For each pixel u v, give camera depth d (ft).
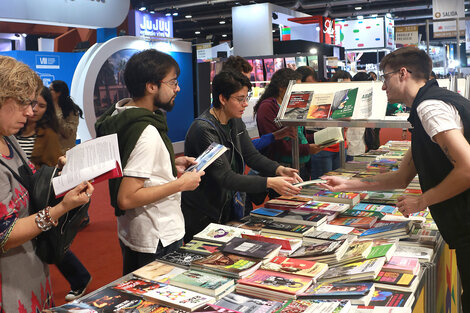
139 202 6.11
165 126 6.61
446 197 5.74
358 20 56.59
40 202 5.14
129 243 6.67
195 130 7.89
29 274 5.12
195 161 6.93
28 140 10.96
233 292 5.31
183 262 5.97
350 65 51.96
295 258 6.07
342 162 12.96
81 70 31.94
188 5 58.54
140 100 6.49
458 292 9.27
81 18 30.48
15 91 4.58
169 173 6.59
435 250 6.48
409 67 6.28
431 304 6.03
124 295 5.16
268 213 7.86
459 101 5.73
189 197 8.06
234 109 7.96
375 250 6.00
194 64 38.29
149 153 6.15
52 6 28.48
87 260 13.85
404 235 6.72
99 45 32.45
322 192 9.16
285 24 42.60
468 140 5.67
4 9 26.07
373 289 5.04
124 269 7.03
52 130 11.14
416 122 6.10
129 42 32.81
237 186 7.49
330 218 7.68
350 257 5.79
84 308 4.81
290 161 11.05
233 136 8.43
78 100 31.09
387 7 71.31
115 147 5.27
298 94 9.81
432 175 6.12
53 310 4.78
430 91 5.96
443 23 43.68
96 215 18.89
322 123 9.01
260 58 33.45
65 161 5.54
